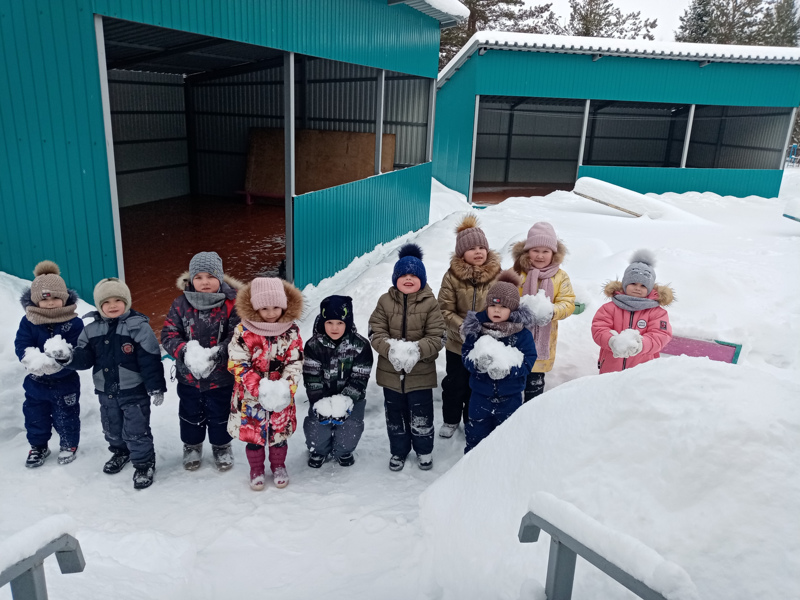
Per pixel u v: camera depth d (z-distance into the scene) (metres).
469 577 2.39
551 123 21.86
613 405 2.30
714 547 1.75
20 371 4.37
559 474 2.28
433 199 15.23
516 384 3.56
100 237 5.02
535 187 20.62
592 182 13.00
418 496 3.44
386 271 6.87
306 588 2.65
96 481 3.64
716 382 2.12
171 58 11.73
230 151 14.84
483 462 2.86
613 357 4.03
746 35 40.53
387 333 3.76
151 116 14.09
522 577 2.17
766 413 1.95
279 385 3.39
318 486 3.61
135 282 7.54
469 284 4.08
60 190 4.97
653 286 3.99
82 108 4.76
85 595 2.37
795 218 9.85
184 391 3.70
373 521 3.13
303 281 7.72
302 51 7.05
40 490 3.50
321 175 12.80
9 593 2.55
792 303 5.53
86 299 5.20
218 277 3.72
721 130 19.42
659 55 14.92
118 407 3.54
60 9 4.57
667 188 16.47
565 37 15.03
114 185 4.93
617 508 2.00
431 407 3.79
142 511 3.33
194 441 3.80
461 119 16.31
